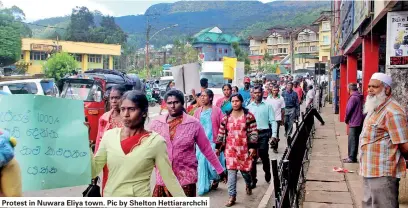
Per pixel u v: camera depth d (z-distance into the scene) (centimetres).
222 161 838
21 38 6194
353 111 991
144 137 342
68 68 5081
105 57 7750
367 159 491
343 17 1778
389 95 484
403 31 701
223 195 780
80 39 8744
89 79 1416
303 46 9706
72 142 330
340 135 1531
